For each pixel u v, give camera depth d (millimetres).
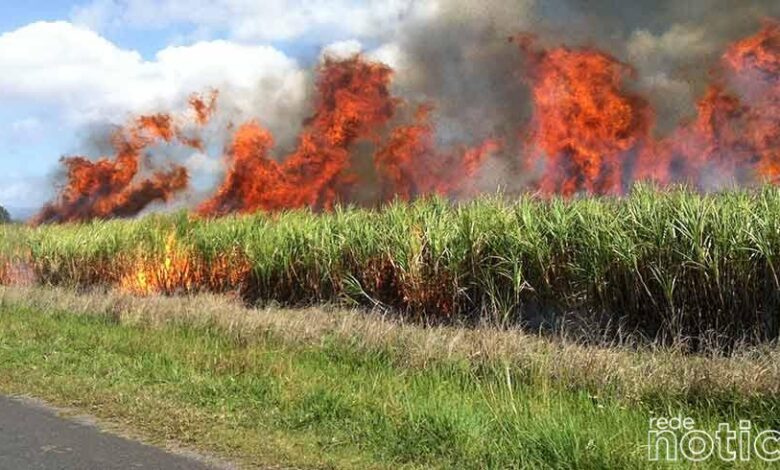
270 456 5422
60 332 10320
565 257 9852
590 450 5082
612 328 9289
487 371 7566
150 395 7012
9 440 5875
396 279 11617
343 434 5840
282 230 13516
